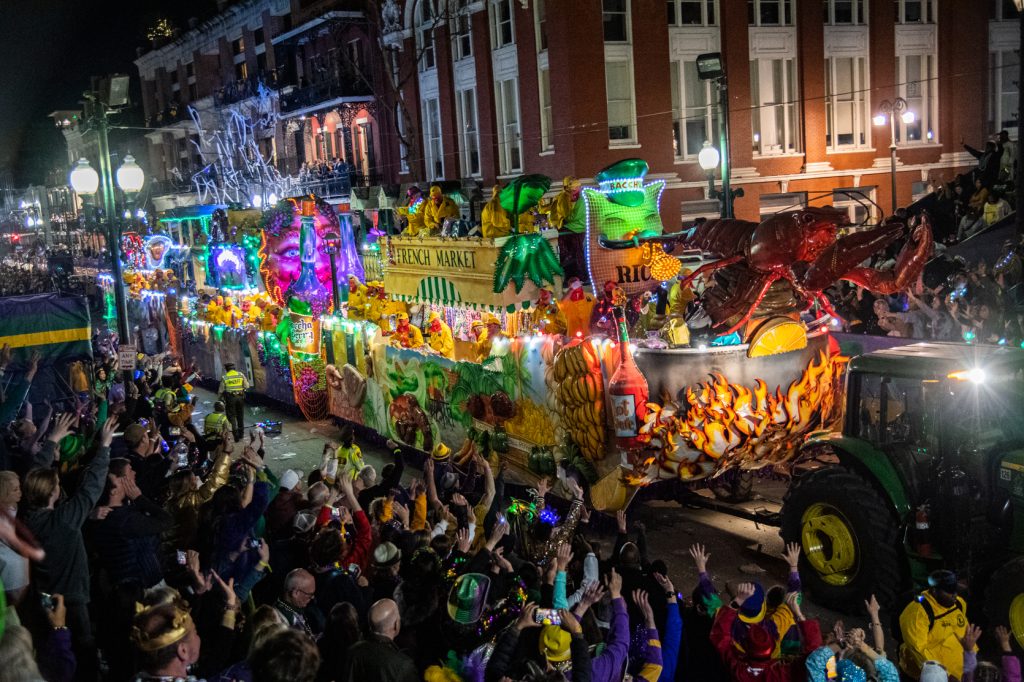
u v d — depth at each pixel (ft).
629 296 40.50
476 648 19.02
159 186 184.44
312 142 144.25
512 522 29.50
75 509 22.33
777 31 97.76
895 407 32.71
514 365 41.06
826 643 21.39
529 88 93.45
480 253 43.29
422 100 113.80
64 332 55.52
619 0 89.10
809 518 30.73
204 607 20.77
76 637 22.07
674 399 33.17
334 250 59.06
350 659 16.98
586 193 39.91
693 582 32.65
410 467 51.34
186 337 89.20
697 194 94.02
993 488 26.40
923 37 105.81
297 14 136.05
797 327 33.60
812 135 100.07
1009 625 24.39
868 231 31.37
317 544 21.66
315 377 63.57
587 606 19.25
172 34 189.26
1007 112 112.27
